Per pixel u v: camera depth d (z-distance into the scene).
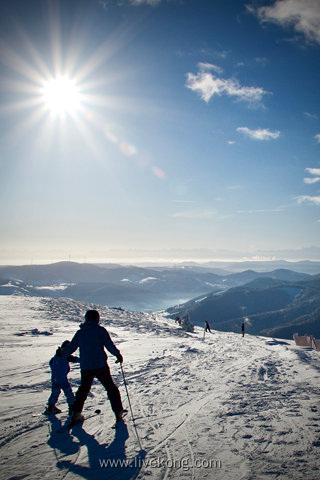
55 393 4.89
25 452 3.50
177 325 33.16
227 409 5.07
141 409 5.19
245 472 2.94
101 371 4.47
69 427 4.26
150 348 14.12
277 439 3.72
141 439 3.85
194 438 3.84
